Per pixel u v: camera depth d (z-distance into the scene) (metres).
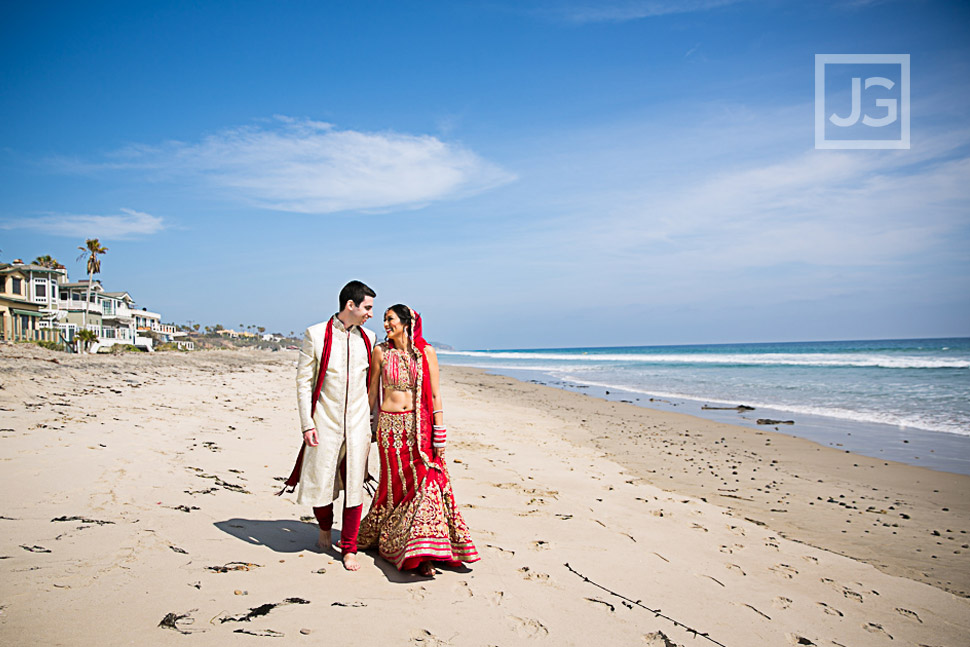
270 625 2.91
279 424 9.62
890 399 18.84
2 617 2.68
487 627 3.17
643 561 4.59
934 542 5.76
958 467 9.52
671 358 62.00
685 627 3.47
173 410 9.93
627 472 8.77
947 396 18.98
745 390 23.50
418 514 3.82
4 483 4.75
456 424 12.66
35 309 38.91
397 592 3.50
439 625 3.12
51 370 13.15
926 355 46.06
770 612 3.84
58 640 2.54
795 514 6.72
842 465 9.65
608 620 3.43
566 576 4.08
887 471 9.21
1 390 9.46
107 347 45.00
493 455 9.11
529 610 3.44
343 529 3.84
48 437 6.62
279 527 4.51
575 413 16.58
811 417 15.72
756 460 10.03
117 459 5.87
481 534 4.91
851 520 6.51
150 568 3.41
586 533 5.22
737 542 5.41
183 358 26.05
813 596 4.21
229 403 11.80
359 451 3.91
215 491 5.22
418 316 4.18
